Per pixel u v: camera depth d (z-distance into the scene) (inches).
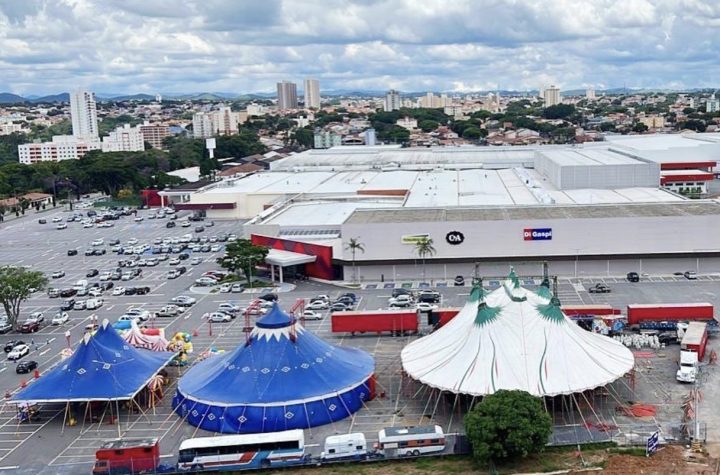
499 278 5831.7
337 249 6053.2
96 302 5482.3
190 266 6899.6
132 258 7396.7
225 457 2910.9
